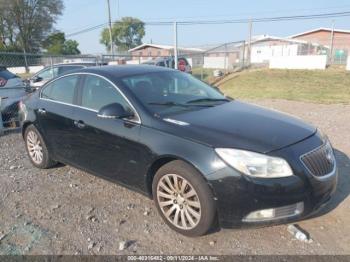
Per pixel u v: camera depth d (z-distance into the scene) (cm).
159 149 324
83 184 445
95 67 445
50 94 479
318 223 339
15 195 419
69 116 426
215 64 2894
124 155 362
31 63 2564
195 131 317
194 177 302
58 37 6481
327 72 2372
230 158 290
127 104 368
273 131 325
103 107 357
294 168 291
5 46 5972
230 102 425
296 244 306
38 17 6003
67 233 332
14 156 576
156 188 337
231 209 290
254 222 290
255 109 400
